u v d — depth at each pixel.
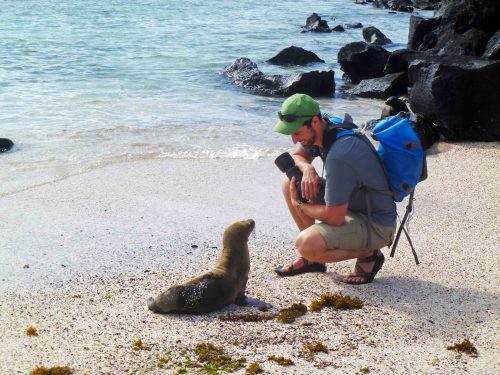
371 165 4.22
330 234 4.32
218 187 6.50
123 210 5.84
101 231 5.39
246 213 5.86
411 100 8.92
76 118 9.48
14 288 4.46
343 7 31.72
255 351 3.78
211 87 12.52
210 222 5.64
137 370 3.58
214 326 4.04
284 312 4.16
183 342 3.85
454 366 3.67
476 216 5.86
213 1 30.64
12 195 6.17
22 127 8.85
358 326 4.05
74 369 3.57
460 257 5.02
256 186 6.57
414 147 4.23
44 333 3.93
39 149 7.82
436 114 8.48
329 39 20.64
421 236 5.40
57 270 4.73
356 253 4.46
